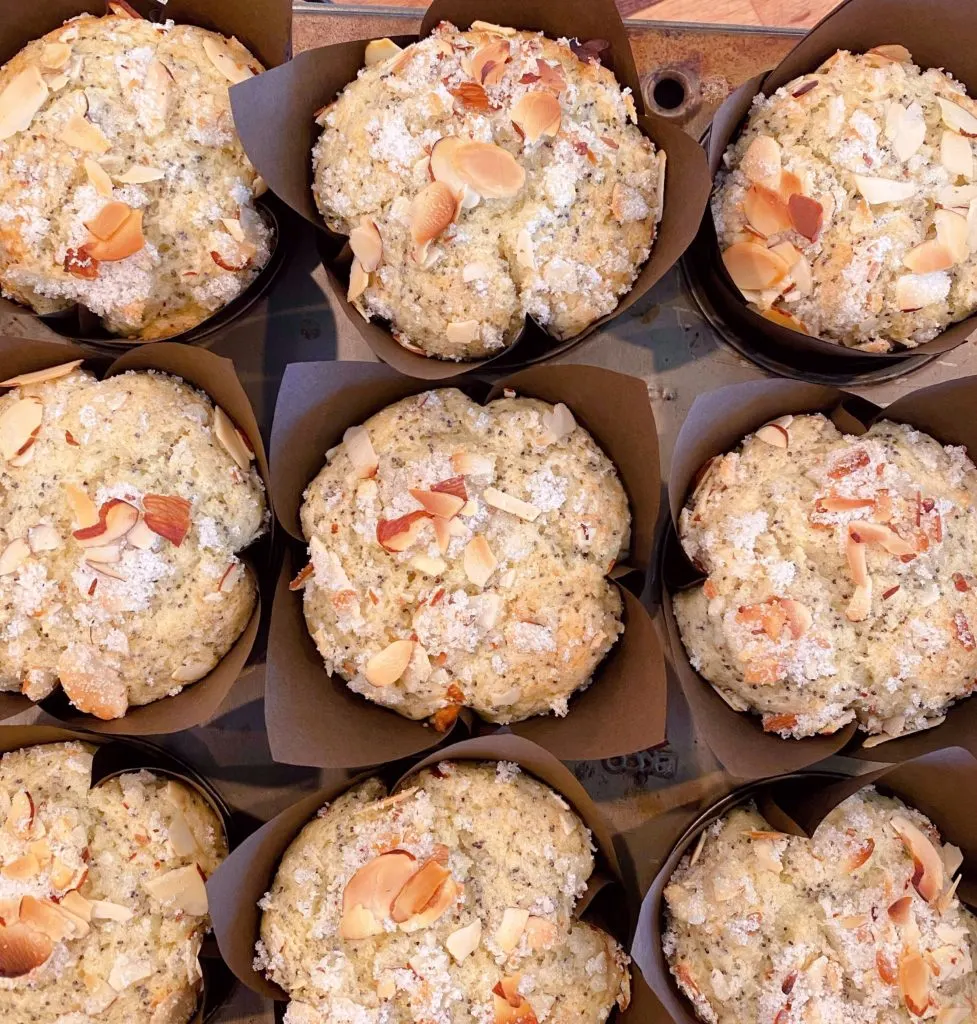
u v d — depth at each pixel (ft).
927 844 1.12
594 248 1.13
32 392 1.13
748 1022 1.09
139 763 1.15
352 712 1.13
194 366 1.13
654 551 1.21
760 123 1.16
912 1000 1.07
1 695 1.14
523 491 1.12
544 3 1.13
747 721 1.15
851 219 1.13
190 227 1.13
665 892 1.12
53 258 1.11
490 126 1.11
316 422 1.13
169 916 1.11
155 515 1.09
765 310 1.15
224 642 1.14
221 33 1.19
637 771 1.21
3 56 1.16
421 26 1.17
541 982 1.07
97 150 1.11
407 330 1.15
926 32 1.15
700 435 1.12
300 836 1.12
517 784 1.12
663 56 1.22
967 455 1.16
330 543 1.12
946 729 1.14
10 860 1.09
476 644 1.10
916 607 1.11
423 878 1.06
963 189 1.13
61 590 1.10
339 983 1.06
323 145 1.15
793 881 1.11
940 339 1.16
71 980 1.08
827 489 1.11
